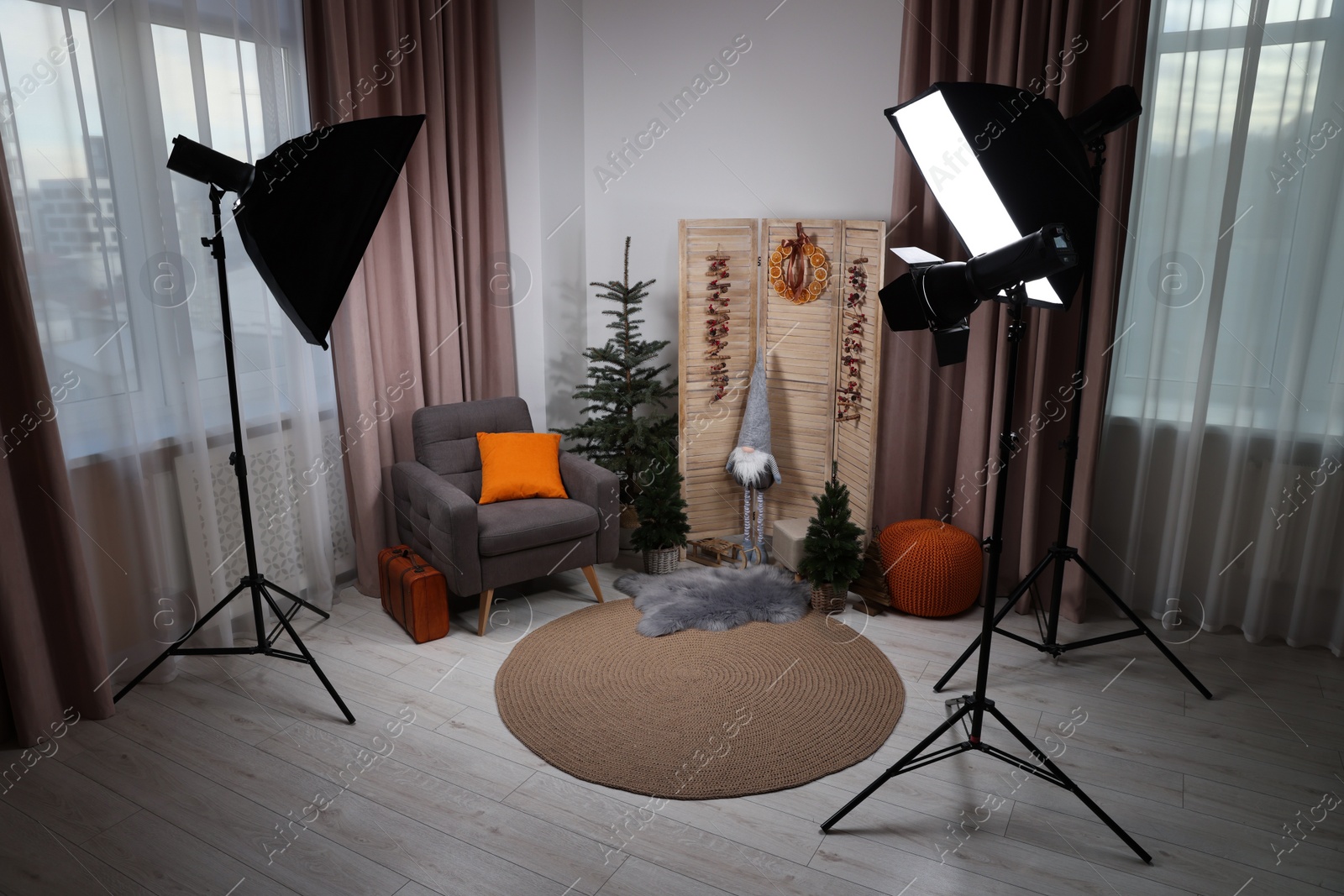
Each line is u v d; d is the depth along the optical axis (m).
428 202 3.91
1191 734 2.89
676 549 4.18
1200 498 3.60
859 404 3.94
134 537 3.08
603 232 4.61
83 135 2.79
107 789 2.59
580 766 2.69
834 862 2.29
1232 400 3.46
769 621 3.66
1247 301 3.37
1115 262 3.37
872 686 3.16
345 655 3.40
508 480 3.81
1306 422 3.35
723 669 3.28
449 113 3.97
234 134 3.29
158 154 2.98
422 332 4.04
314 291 2.69
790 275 4.02
